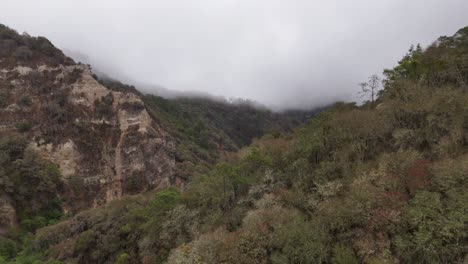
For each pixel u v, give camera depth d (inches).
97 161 3464.6
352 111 1620.3
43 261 1861.5
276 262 960.3
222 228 1291.8
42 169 3058.6
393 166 1062.4
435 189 906.1
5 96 3462.1
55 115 3491.6
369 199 947.3
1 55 3752.5
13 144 3097.9
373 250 848.9
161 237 1496.1
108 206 2314.2
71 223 2203.5
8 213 2603.3
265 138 2492.6
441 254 762.8
